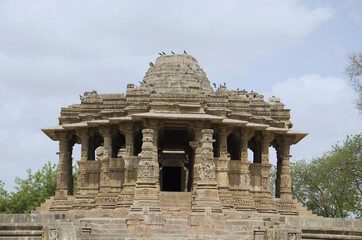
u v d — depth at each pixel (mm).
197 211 38469
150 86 51406
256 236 34000
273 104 53344
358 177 56594
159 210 39031
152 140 40906
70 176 52250
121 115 49781
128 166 46531
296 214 49469
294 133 51062
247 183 48062
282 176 51062
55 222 33781
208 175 39688
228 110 49531
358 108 45219
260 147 52000
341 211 59938
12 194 69750
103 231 36125
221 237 35500
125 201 45438
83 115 51156
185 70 52781
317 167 64062
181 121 45906
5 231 33906
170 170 63219
